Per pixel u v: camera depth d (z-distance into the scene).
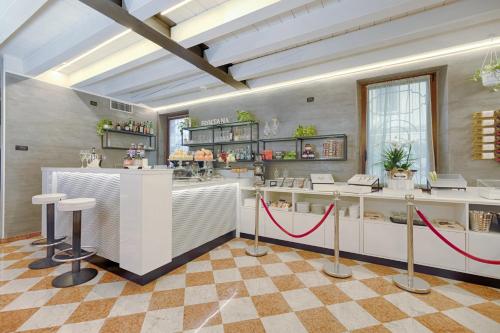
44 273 2.71
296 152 4.27
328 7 2.67
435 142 3.44
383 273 2.74
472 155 3.10
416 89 3.54
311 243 3.45
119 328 1.80
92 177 3.04
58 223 3.56
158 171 2.57
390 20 2.88
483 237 2.46
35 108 4.17
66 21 2.99
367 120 3.85
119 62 3.72
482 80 2.77
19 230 3.96
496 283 2.40
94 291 2.33
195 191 3.24
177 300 2.18
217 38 3.31
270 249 3.54
